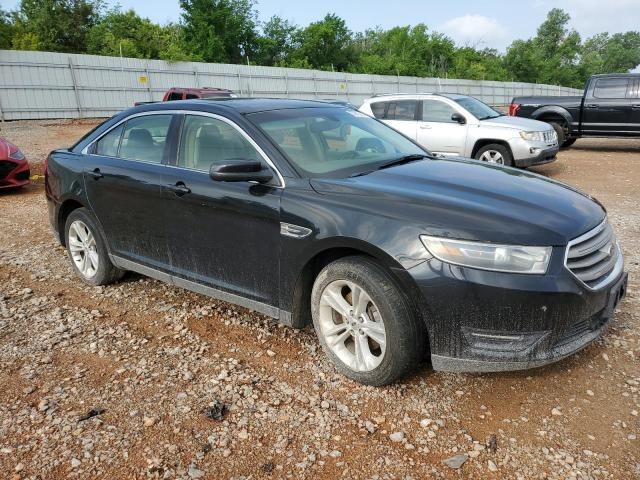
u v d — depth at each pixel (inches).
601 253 121.7
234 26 1843.0
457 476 99.3
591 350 141.6
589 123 575.2
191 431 113.0
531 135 400.5
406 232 114.7
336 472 100.9
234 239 144.3
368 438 110.0
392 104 452.1
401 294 116.7
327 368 136.5
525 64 2753.4
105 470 102.4
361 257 123.2
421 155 168.2
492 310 108.9
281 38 2070.6
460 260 109.9
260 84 1363.2
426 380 129.9
